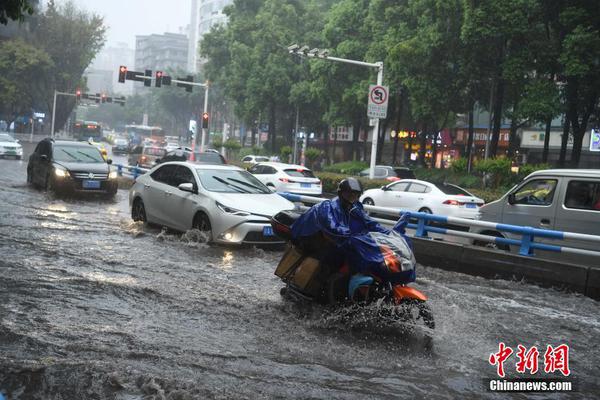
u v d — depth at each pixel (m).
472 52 32.59
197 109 117.94
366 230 6.58
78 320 6.30
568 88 30.44
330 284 6.58
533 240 10.09
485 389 5.02
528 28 29.50
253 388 4.75
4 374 4.78
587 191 10.34
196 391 4.61
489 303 8.22
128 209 17.28
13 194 19.11
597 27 28.64
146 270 9.01
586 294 9.13
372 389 4.87
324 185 28.98
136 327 6.18
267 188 12.75
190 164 12.92
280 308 7.17
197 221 11.91
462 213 17.05
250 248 11.48
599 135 41.75
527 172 26.80
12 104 76.00
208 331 6.19
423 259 11.38
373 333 6.27
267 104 57.34
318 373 5.15
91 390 4.57
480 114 52.94
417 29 35.50
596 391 5.14
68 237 11.62
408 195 18.27
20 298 7.02
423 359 5.66
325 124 57.19
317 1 60.41
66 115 81.62
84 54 79.44
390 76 38.44
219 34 65.31
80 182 19.09
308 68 52.72
